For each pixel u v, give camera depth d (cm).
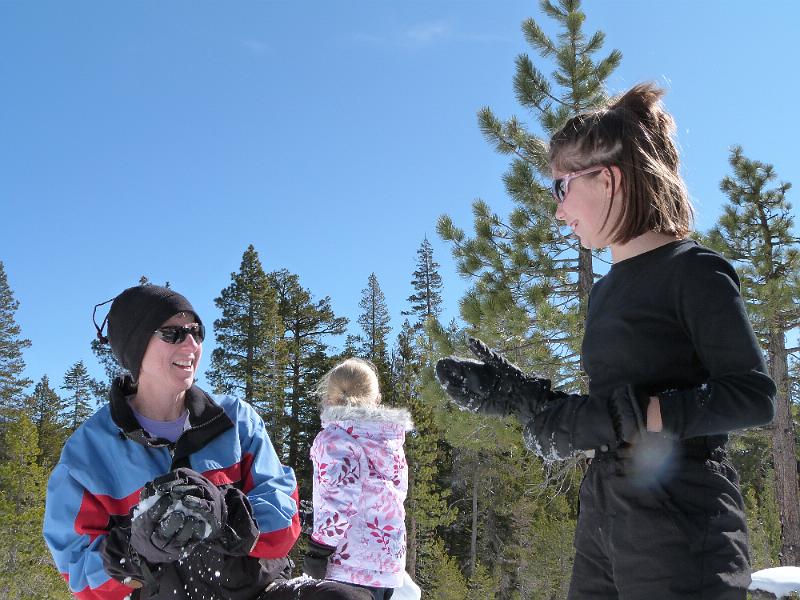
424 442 3397
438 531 4006
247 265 4362
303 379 4488
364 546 297
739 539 155
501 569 3578
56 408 6669
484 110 1148
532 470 3384
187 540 210
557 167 183
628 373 167
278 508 260
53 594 3002
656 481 157
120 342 263
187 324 269
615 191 173
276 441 4003
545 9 1146
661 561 153
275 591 252
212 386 4203
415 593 369
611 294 176
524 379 185
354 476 302
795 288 1188
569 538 3109
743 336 152
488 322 1077
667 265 165
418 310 5809
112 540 236
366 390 332
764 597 616
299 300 5172
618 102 184
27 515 3119
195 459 263
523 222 1133
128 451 259
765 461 2953
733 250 1520
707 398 146
